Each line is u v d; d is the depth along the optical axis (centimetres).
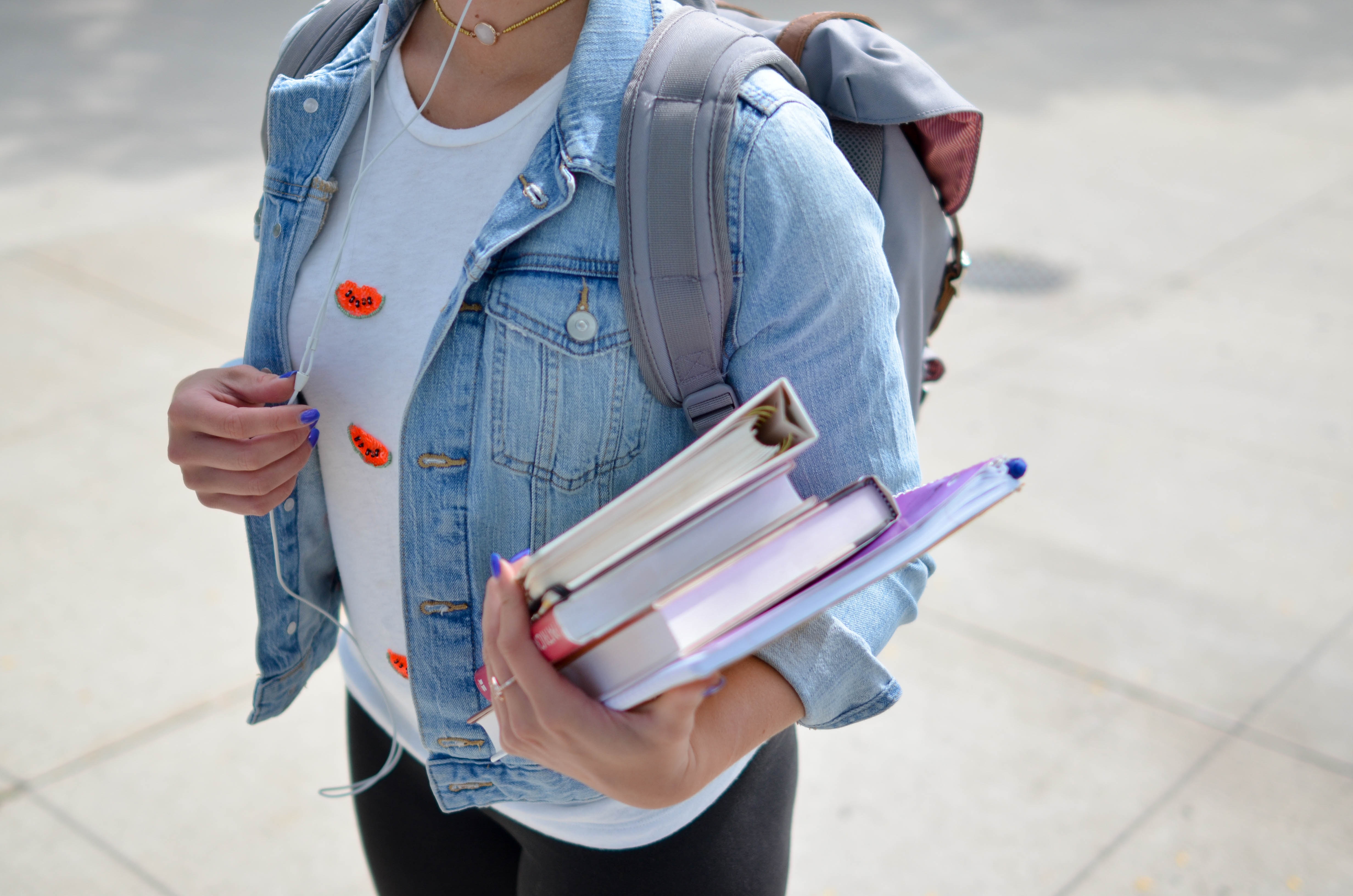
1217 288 576
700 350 102
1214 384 479
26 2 1148
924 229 137
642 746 83
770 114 99
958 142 136
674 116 99
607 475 109
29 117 805
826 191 99
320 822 267
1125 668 319
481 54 111
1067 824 269
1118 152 784
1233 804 275
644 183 99
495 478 111
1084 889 253
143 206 652
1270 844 264
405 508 115
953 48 1053
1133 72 990
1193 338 521
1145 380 481
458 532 114
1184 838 266
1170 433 439
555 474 109
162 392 455
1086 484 404
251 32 1076
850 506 84
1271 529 381
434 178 113
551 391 105
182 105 845
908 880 255
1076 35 1116
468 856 150
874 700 106
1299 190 719
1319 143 811
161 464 407
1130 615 340
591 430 107
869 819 271
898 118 127
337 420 117
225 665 315
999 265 598
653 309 100
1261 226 659
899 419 103
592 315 103
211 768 281
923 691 310
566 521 112
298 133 117
